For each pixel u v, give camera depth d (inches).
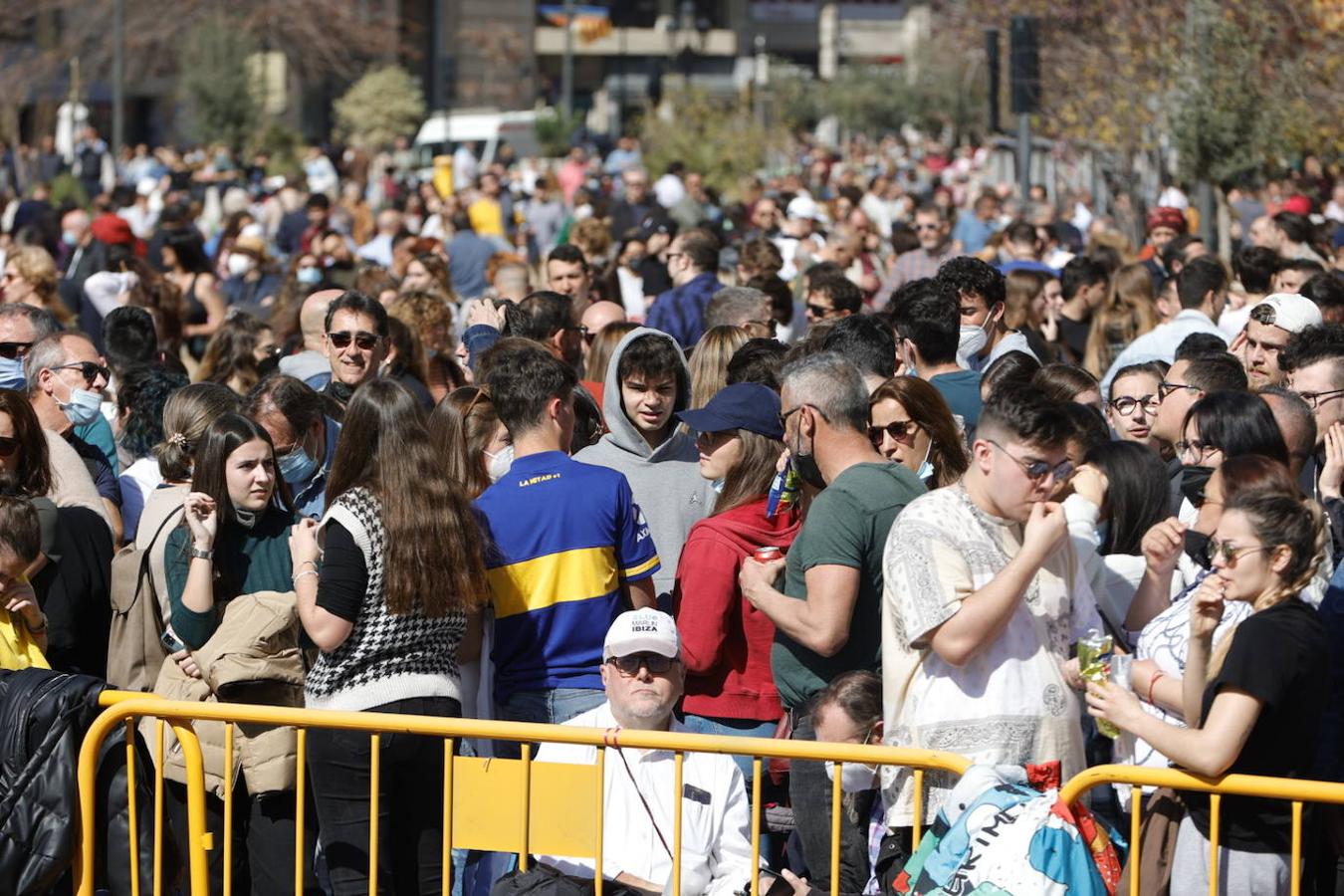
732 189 3479.3
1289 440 609.0
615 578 612.7
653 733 519.5
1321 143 1594.5
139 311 962.1
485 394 676.7
